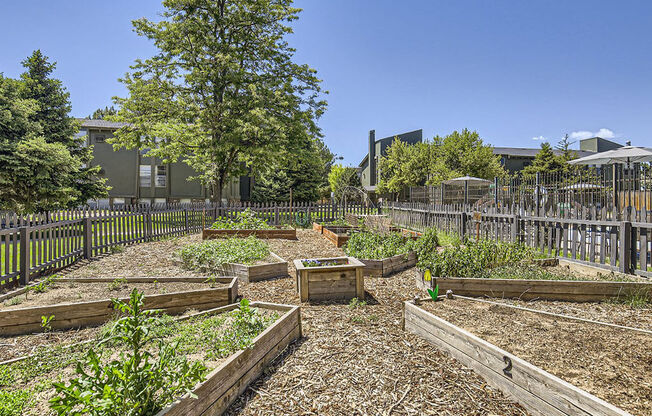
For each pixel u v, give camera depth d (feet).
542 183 27.43
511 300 13.71
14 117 46.09
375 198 143.95
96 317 12.12
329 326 11.98
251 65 62.95
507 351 8.56
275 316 10.84
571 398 6.47
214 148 56.49
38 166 44.65
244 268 18.53
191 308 13.46
